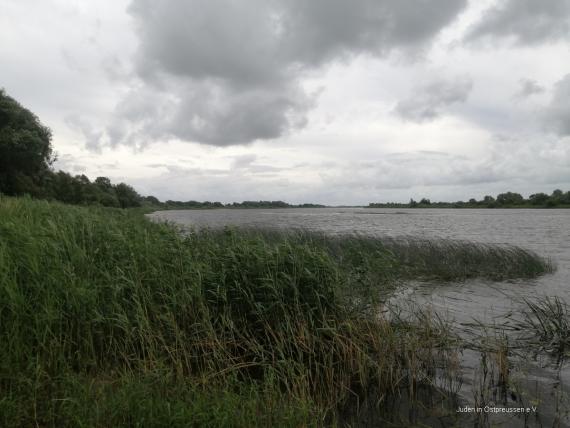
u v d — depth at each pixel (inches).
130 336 219.1
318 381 212.8
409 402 204.7
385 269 301.3
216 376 203.9
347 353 226.5
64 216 381.1
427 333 265.1
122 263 257.8
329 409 196.2
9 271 211.2
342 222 2106.3
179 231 331.6
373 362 225.1
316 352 235.1
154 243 295.9
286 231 790.5
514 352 262.2
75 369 204.8
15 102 1596.9
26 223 323.9
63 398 162.4
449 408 198.2
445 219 2792.8
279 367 212.1
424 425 184.2
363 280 272.1
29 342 194.2
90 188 2436.0
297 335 233.5
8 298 198.7
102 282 239.9
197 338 224.5
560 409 194.9
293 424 162.4
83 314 210.8
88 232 291.0
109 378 192.5
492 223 2196.1
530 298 430.9
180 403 161.2
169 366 208.5
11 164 1503.4
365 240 690.2
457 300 418.0
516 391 211.8
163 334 230.4
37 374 172.4
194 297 248.7
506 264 618.2
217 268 271.4
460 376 230.4
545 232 1475.1
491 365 237.3
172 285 254.7
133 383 175.8
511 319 339.6
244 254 267.6
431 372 234.8
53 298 206.7
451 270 580.4
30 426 153.6
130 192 3476.9
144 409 154.6
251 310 244.2
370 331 246.2
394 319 292.7
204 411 157.8
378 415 193.0
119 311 226.2
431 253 662.5
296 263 260.2
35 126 1600.6
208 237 353.4
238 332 230.5
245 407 168.9
